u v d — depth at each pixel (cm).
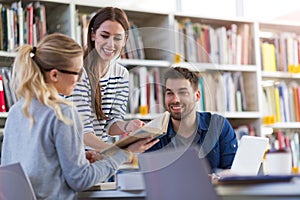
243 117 418
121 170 205
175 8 423
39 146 190
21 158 195
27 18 357
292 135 437
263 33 441
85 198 208
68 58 196
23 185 180
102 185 213
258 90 423
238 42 427
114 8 219
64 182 192
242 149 233
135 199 202
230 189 131
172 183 145
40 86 193
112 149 198
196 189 138
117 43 212
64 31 372
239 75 426
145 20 414
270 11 454
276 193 114
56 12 379
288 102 434
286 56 439
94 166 193
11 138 201
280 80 453
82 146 193
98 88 204
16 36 352
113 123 211
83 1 388
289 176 132
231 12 442
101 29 212
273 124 423
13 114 203
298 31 463
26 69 196
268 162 198
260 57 432
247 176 138
